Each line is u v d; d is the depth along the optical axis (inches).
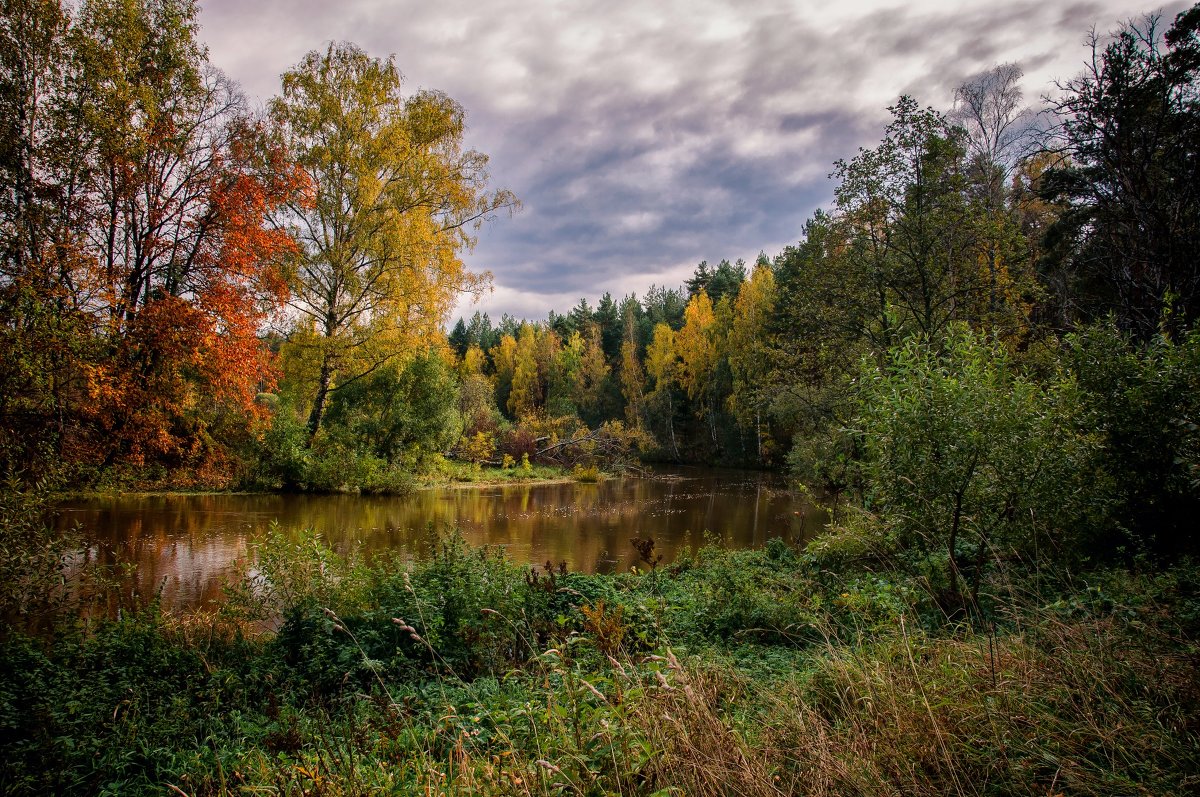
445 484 1099.9
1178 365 256.8
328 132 901.2
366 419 1042.7
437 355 1124.5
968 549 271.9
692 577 394.0
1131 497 264.1
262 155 750.5
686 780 102.9
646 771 109.0
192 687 210.1
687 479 1342.3
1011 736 116.8
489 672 228.8
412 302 912.3
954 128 551.2
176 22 615.5
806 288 619.8
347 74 907.4
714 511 813.9
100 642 231.0
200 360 610.5
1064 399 271.0
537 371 2436.0
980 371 258.5
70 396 486.9
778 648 245.1
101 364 512.4
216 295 623.5
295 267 868.6
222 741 176.2
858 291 569.3
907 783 103.7
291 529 585.0
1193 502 248.2
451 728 157.2
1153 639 151.5
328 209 893.8
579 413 2190.0
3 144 499.8
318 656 231.1
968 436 232.2
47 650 224.8
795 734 123.0
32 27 527.2
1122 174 477.1
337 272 898.7
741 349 1628.9
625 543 588.4
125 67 587.8
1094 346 284.8
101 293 534.6
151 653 231.5
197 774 153.6
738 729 130.1
